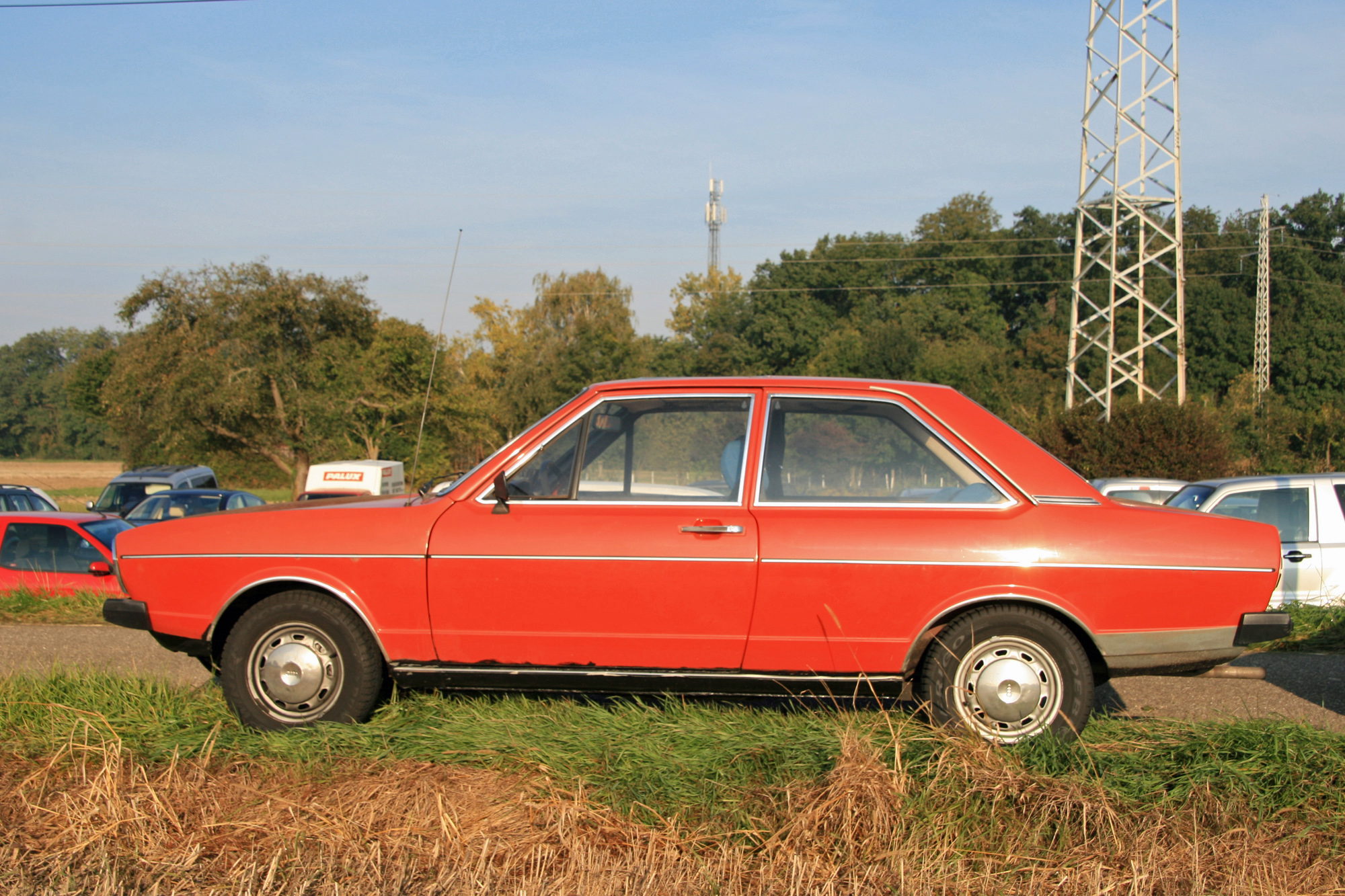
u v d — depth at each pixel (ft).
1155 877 10.43
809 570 13.84
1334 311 185.06
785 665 14.06
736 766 12.63
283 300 129.80
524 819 11.62
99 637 24.31
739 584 13.89
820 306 227.61
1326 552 28.84
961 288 225.76
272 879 10.27
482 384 219.61
